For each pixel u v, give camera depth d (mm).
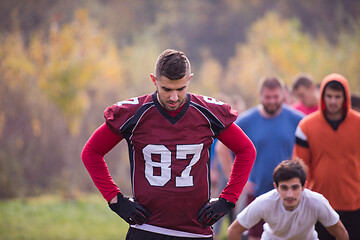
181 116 10102
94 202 46625
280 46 76500
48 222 36031
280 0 143375
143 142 10172
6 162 64375
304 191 13219
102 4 145750
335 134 15430
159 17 146500
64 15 108562
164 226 10328
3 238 29969
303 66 74688
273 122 19234
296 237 13500
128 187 70875
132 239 10672
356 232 15508
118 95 73250
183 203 10242
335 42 111500
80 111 57531
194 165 10250
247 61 97312
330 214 13203
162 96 9695
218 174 25000
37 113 67250
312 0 134000
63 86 56344
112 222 36281
